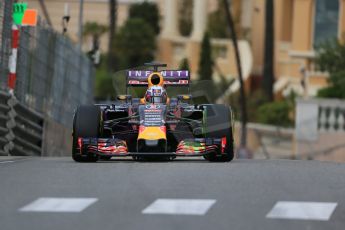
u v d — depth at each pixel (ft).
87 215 116.06
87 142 184.75
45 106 298.35
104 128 190.08
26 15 259.19
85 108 188.14
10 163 180.04
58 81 318.65
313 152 470.39
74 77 353.10
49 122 301.02
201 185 139.95
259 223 112.88
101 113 189.06
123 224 110.83
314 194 133.59
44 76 296.30
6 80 255.29
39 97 290.15
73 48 350.43
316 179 150.10
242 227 110.42
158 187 137.59
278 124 524.11
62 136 327.47
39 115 285.23
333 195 133.18
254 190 136.05
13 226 108.99
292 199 128.77
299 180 148.36
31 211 118.11
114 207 121.19
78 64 363.56
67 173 155.12
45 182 142.72
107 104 192.95
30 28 276.41
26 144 268.41
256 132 529.04
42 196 128.67
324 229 111.14
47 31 300.40
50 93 305.32
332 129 468.75
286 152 517.14
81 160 188.44
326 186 142.00
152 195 130.11
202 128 189.06
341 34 618.03
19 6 259.60
